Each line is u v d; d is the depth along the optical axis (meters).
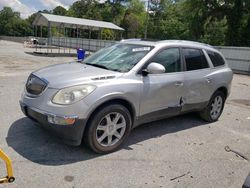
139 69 4.51
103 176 3.60
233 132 5.76
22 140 4.42
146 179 3.62
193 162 4.22
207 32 45.00
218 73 6.03
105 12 79.69
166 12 68.25
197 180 3.71
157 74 4.77
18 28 84.00
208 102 5.97
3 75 10.73
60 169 3.66
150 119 4.81
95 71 4.31
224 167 4.15
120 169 3.81
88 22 35.38
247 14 39.78
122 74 4.33
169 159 4.25
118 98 4.16
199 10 42.34
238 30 39.78
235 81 14.88
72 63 5.07
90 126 3.96
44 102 3.89
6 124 5.06
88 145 4.06
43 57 22.48
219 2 40.97
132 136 5.03
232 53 21.42
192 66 5.48
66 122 3.74
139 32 72.38
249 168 4.19
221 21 43.44
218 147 4.89
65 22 32.06
